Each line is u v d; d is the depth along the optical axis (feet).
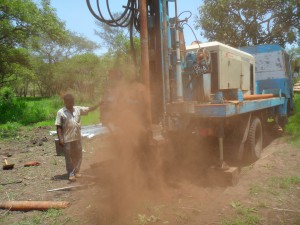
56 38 81.71
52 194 16.97
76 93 91.50
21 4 70.85
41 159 25.76
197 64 18.95
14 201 15.46
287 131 31.71
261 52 33.06
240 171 19.61
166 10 18.37
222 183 17.16
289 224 12.42
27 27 75.10
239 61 24.34
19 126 50.26
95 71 102.73
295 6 64.28
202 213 13.69
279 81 32.37
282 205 14.26
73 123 18.85
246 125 20.24
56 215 14.21
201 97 19.47
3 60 78.48
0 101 70.08
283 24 66.80
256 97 23.81
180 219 13.09
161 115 18.28
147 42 16.85
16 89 182.29
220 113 16.51
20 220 14.03
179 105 17.43
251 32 68.44
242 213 13.48
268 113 27.84
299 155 22.93
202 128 17.93
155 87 18.47
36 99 136.46
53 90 160.86
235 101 18.76
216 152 20.10
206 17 70.03
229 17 68.90
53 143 33.19
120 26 18.57
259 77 33.32
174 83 18.08
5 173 21.63
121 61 47.47
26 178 20.26
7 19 72.59
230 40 70.18
